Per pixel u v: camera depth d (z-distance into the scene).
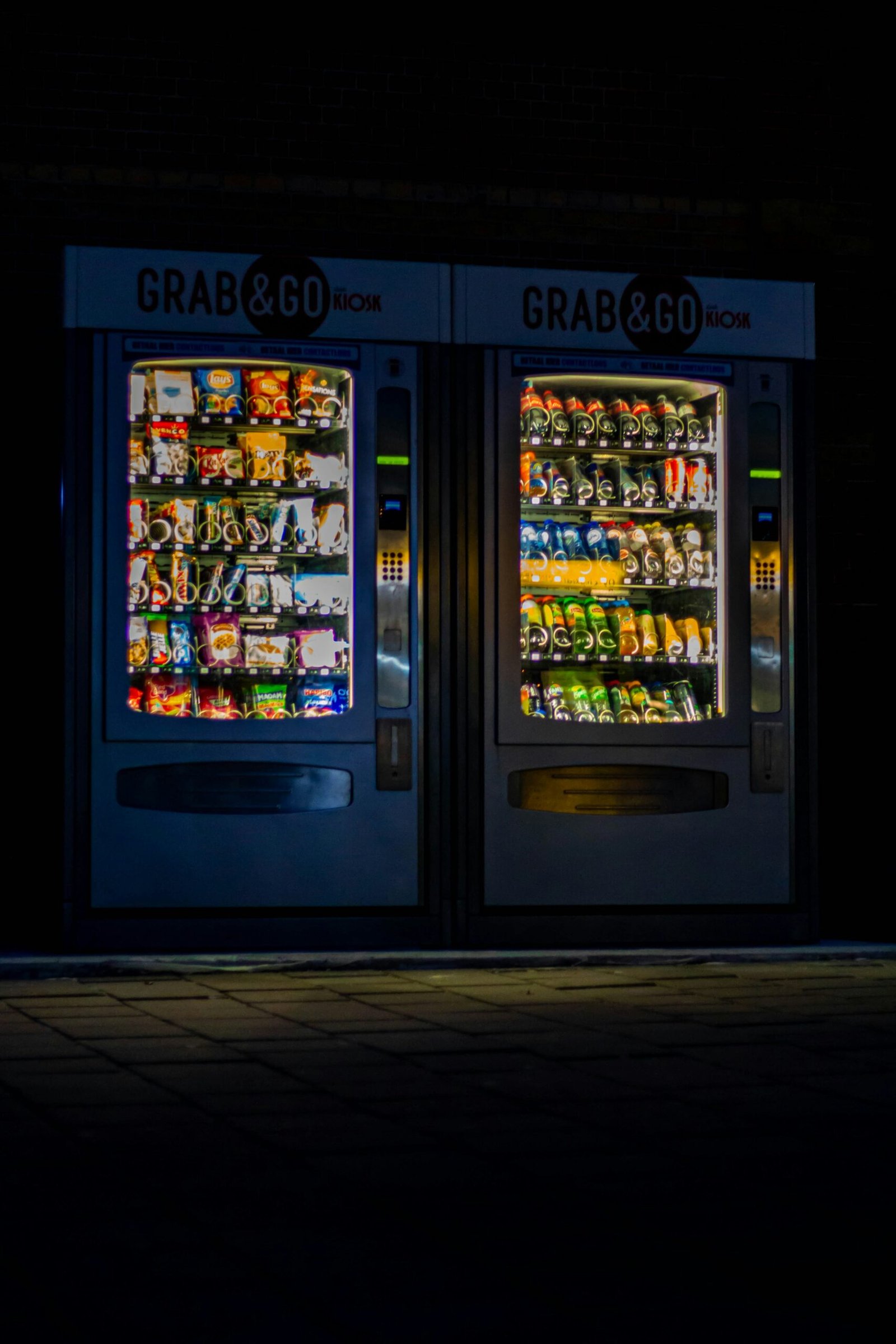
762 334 7.90
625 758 7.68
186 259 7.38
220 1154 4.17
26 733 8.02
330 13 8.43
